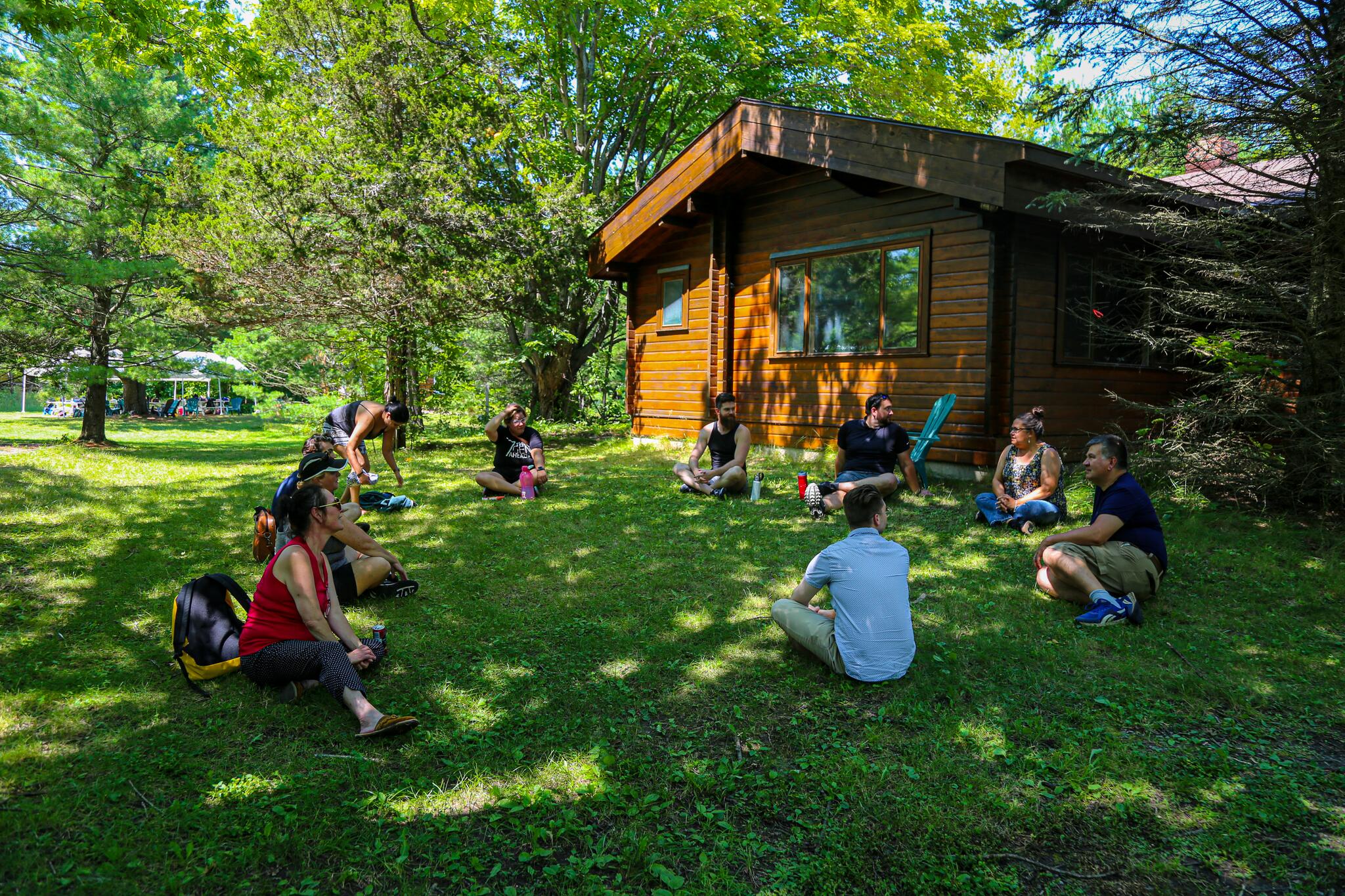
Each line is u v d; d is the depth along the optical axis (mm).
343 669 3443
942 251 9383
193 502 8273
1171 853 2602
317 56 14750
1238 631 4578
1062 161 7965
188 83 17375
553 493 8883
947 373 9398
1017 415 8984
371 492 7992
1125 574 4801
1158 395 10766
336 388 18078
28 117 12898
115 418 28375
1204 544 6203
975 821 2756
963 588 5328
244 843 2578
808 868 2492
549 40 17656
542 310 15555
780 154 10102
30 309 14531
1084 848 2633
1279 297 6844
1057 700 3721
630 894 2391
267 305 13523
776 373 11539
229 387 35406
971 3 16969
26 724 3357
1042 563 5148
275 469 11227
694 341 12844
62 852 2500
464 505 8172
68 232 13250
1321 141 6367
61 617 4727
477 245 13891
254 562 5969
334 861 2518
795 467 10438
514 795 2891
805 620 4094
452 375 15312
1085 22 7035
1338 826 2736
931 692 3771
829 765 3111
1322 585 5281
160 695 3668
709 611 4961
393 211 12867
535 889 2406
